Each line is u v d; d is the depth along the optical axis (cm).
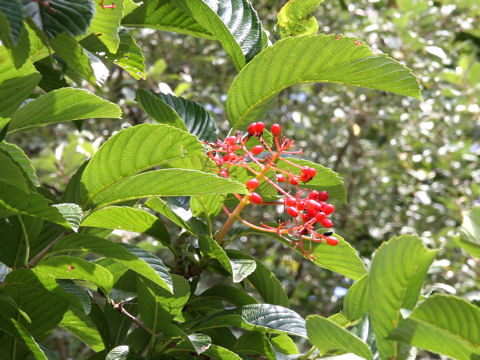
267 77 55
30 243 52
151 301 51
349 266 55
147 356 52
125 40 54
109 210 52
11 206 42
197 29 61
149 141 46
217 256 52
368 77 54
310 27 64
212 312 57
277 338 53
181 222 55
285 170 58
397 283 36
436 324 34
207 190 45
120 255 47
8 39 34
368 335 46
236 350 52
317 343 41
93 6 37
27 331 47
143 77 56
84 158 141
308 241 55
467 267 145
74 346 149
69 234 49
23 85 42
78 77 61
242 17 62
